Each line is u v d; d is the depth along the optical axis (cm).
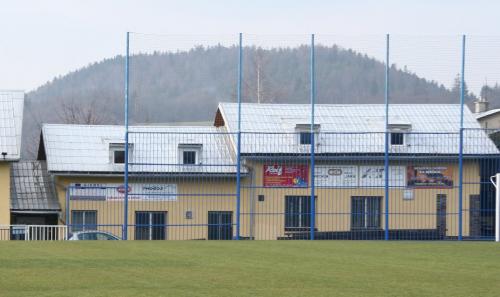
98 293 2811
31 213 8656
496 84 6488
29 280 3100
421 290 2981
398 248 4812
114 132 9238
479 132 8806
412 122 9088
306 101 11175
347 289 2980
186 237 7988
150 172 7931
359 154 8262
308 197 7894
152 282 3084
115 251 4297
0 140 8500
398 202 7806
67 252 4184
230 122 9088
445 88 7269
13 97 9069
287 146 8469
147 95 17550
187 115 17788
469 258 4203
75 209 8338
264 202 7912
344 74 10650
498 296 2869
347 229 7875
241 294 2834
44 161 9238
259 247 4766
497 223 5800
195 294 2820
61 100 18588
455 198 7656
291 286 3034
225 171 8100
